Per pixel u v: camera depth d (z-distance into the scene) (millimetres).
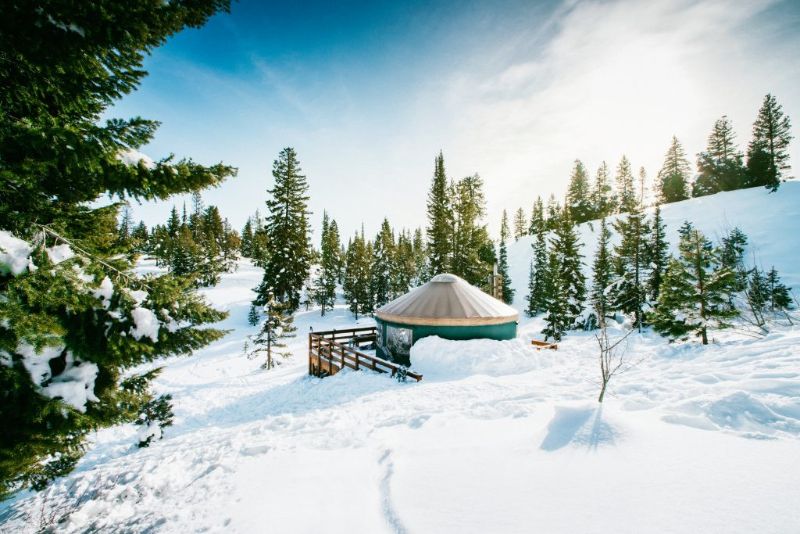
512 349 13508
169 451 7398
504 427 5906
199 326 4238
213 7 3955
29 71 3271
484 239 40031
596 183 68500
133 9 3256
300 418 8430
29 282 2832
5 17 2838
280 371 20625
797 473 3396
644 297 29125
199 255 45844
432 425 6477
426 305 15641
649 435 4535
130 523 4496
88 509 5031
